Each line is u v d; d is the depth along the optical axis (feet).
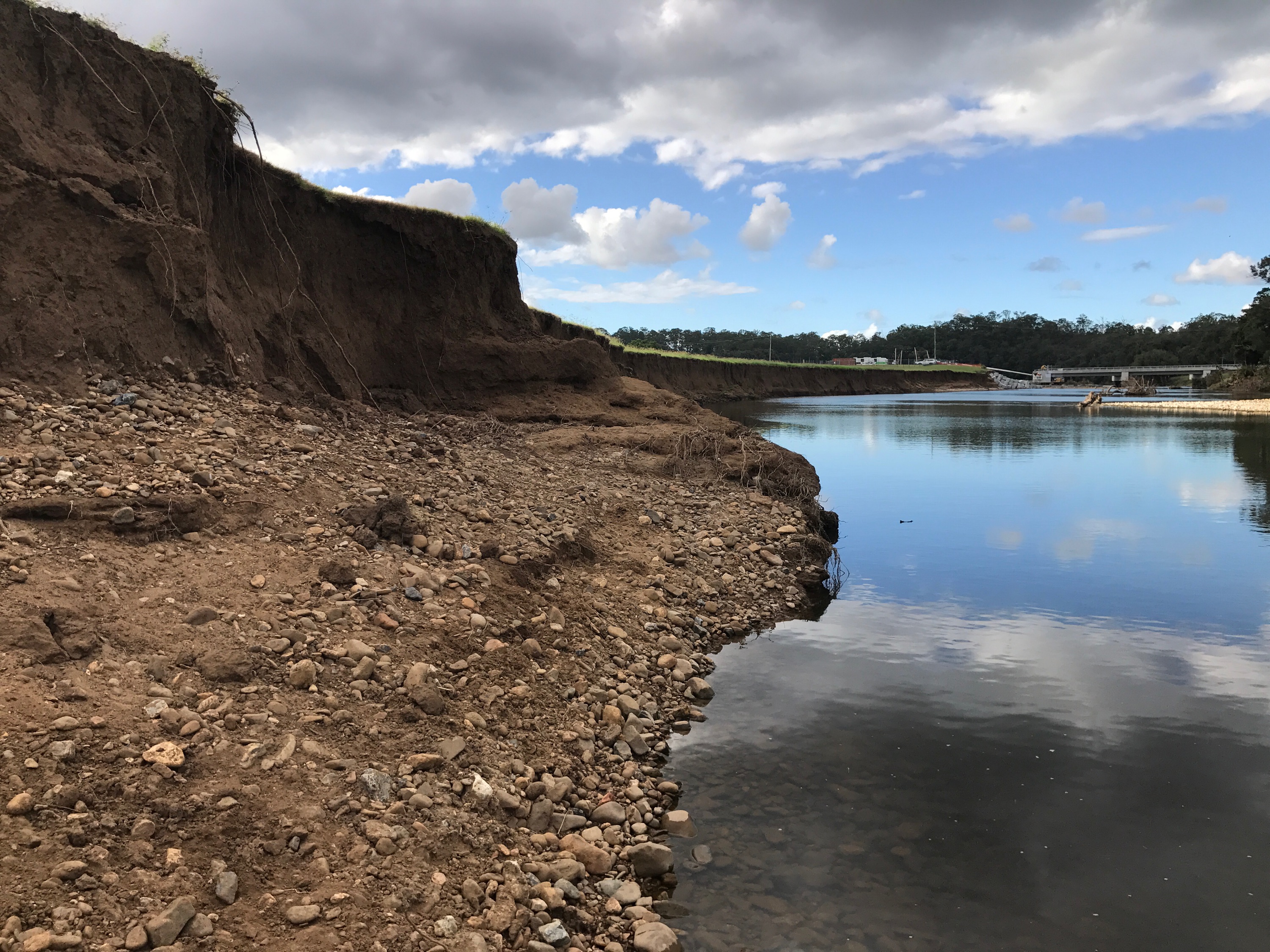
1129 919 15.58
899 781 20.85
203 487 24.62
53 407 26.76
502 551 29.01
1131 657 30.55
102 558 19.83
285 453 30.14
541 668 23.48
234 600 20.21
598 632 27.58
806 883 16.63
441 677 20.45
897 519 59.67
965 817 19.13
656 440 60.80
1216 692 27.04
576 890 15.60
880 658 30.25
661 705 25.09
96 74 34.32
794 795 20.18
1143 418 180.86
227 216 46.62
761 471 57.52
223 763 14.82
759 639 32.40
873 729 24.04
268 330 48.37
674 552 37.91
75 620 16.89
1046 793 20.31
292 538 24.29
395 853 14.29
